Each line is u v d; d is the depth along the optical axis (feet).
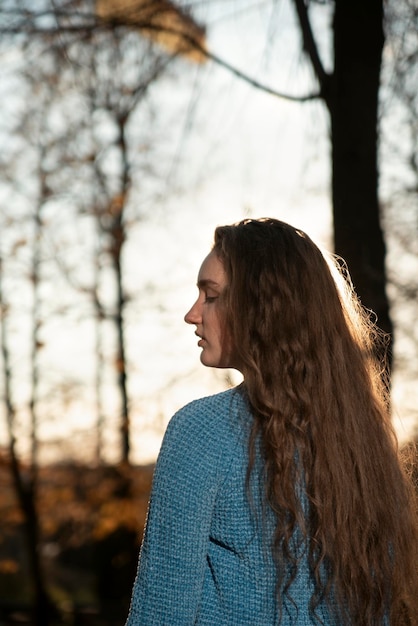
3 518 46.70
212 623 5.78
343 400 6.14
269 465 5.85
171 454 5.87
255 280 6.16
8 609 53.72
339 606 5.92
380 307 14.23
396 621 6.30
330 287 6.32
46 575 61.36
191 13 15.93
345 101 14.79
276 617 5.77
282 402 5.94
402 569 6.20
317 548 5.90
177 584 5.67
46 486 43.52
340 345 6.25
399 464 6.42
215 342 6.35
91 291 38.65
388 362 14.16
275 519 5.81
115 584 55.62
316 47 14.89
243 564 5.81
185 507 5.73
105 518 40.55
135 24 16.42
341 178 14.75
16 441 43.01
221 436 5.90
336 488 5.94
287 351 6.05
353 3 14.78
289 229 6.40
